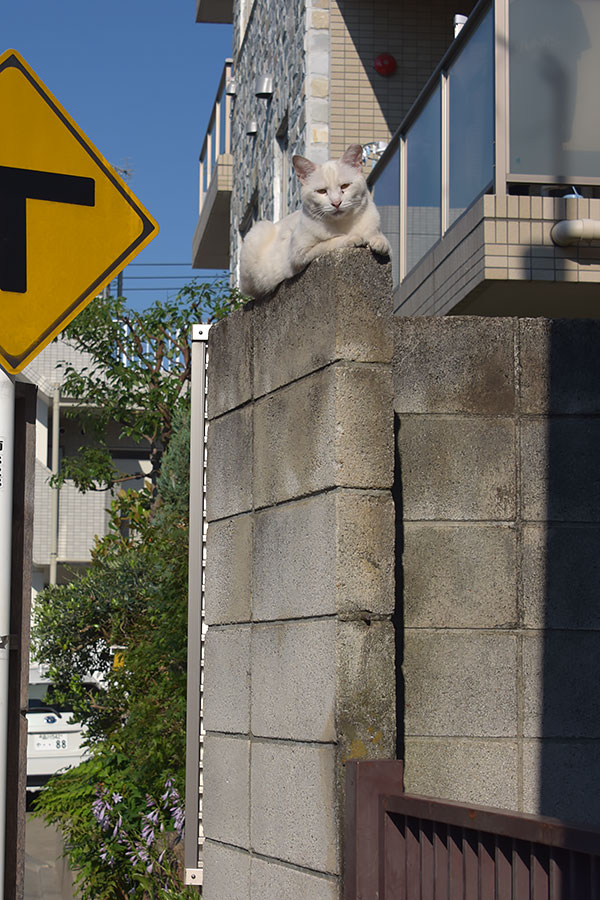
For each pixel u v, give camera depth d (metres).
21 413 4.08
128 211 4.39
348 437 3.89
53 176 4.30
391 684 3.81
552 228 7.35
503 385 4.59
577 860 2.83
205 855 5.02
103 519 24.70
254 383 4.73
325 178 4.95
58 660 11.84
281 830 4.18
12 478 4.00
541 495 4.54
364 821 3.64
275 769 4.27
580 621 4.48
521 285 7.48
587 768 4.41
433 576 4.45
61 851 10.87
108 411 14.41
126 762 9.20
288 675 4.19
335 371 3.93
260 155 15.23
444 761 4.35
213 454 5.20
